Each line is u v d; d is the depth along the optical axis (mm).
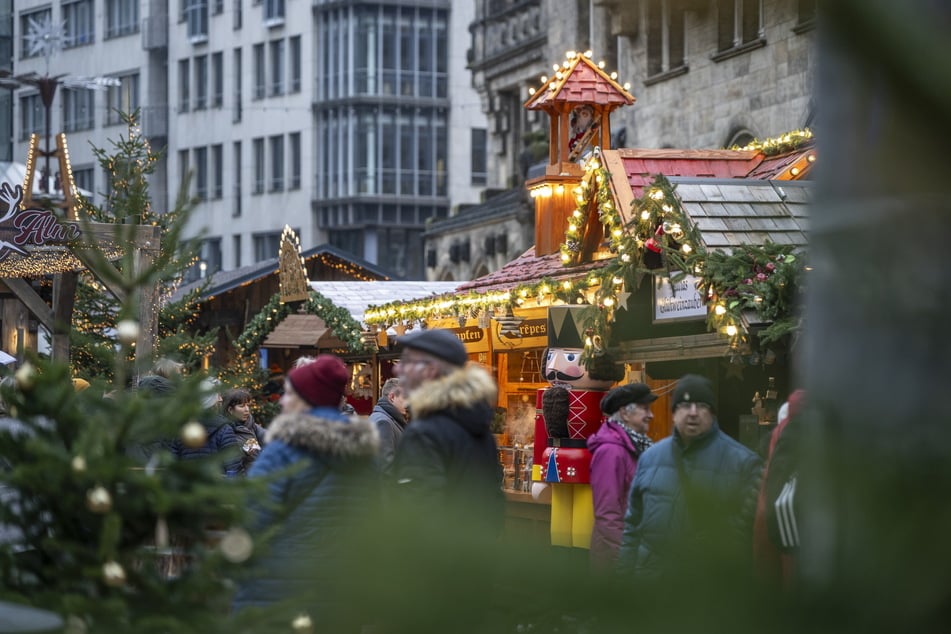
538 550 1050
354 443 5801
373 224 70125
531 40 42438
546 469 12000
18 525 3961
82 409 4133
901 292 908
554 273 14883
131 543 3980
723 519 1058
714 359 12602
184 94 77188
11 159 73562
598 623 993
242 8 74375
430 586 1060
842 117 867
